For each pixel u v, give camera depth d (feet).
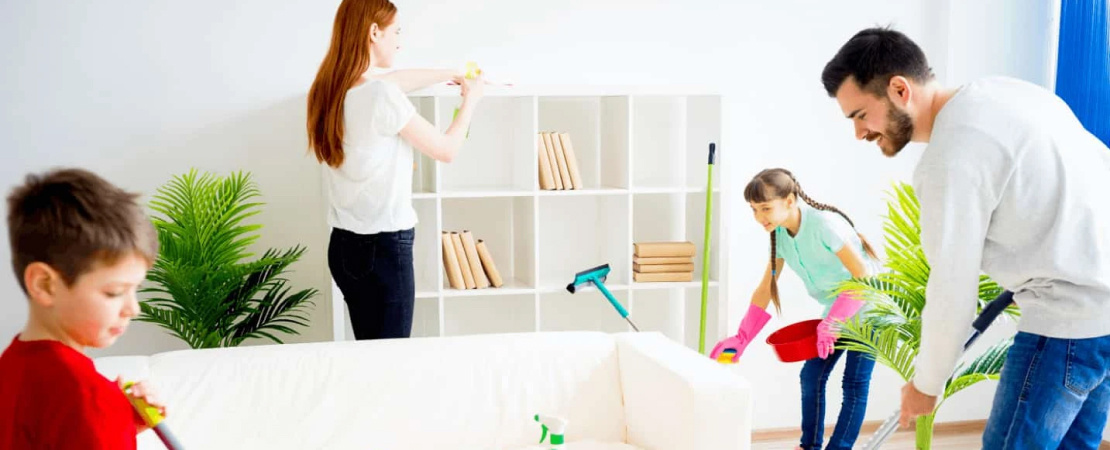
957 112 6.15
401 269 9.48
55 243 3.96
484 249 11.50
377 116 8.91
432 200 11.14
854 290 9.16
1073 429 6.57
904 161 13.39
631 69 12.47
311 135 9.32
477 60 12.02
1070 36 12.54
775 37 12.85
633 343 8.89
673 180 12.76
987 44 13.23
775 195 10.35
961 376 9.28
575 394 8.77
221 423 7.88
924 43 13.16
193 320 10.41
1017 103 6.15
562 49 12.26
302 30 11.56
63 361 4.11
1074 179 6.09
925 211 6.17
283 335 11.82
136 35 11.18
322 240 11.81
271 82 11.53
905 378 9.41
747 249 13.07
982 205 6.03
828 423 13.53
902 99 6.48
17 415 4.07
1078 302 6.14
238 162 11.51
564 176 11.46
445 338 8.87
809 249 10.50
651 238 12.78
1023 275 6.32
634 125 12.60
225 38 11.38
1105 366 6.20
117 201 4.17
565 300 12.54
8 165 10.96
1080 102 12.35
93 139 11.16
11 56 10.91
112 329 4.24
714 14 12.64
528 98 11.28
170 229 10.19
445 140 9.47
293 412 8.04
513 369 8.66
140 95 11.23
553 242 12.50
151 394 4.71
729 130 11.50
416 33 11.82
